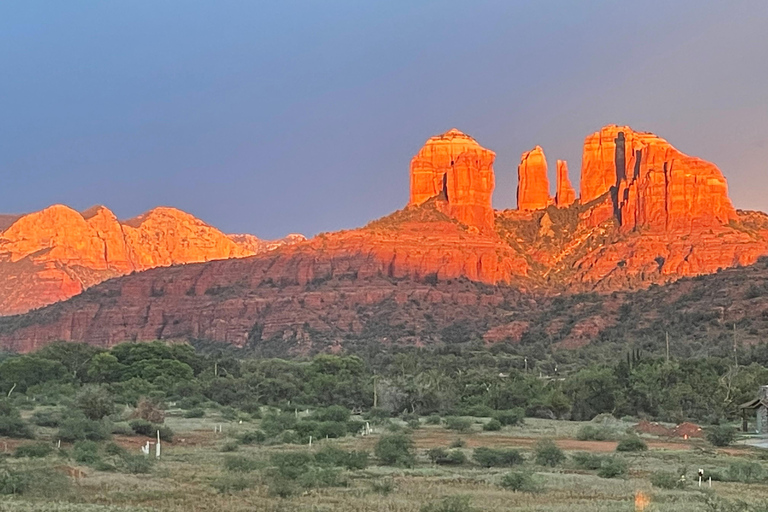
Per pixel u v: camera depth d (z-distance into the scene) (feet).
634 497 234.99
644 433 408.67
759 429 403.13
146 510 199.72
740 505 213.46
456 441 363.35
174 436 370.73
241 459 277.23
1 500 208.23
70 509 196.65
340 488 242.17
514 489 246.47
